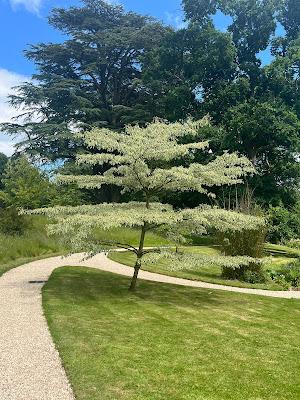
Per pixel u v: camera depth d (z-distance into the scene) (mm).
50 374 5719
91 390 5281
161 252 11414
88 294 11125
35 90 39625
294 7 39625
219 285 14320
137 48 43031
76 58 44219
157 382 5617
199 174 11305
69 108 40531
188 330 8195
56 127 37750
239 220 11469
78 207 11570
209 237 30125
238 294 12414
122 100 46344
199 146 11180
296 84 37531
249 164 12133
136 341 7305
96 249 11164
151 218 10297
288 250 23234
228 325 8766
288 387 5703
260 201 32438
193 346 7215
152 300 10852
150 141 11273
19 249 18188
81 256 19938
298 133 35094
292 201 36500
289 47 37406
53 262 17156
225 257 11695
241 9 40094
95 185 11625
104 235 24797
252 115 34000
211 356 6766
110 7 44719
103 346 6922
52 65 44625
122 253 21469
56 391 5227
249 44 40875
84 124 37406
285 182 37469
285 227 29094
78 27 44156
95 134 11133
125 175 11680
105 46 42281
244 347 7332
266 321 9297
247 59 41000
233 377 5945
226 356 6809
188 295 11797
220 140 34719
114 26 44344
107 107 45656
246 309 10430
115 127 40875
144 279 14273
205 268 18078
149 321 8719
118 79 46094
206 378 5852
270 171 36375
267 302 11461
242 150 35438
